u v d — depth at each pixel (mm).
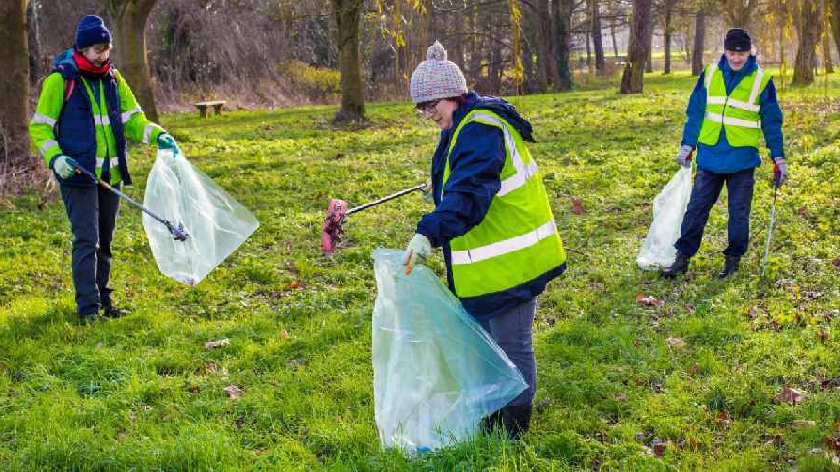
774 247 7688
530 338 4102
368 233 8875
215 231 6336
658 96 23641
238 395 4957
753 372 4980
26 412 4664
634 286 6875
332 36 39031
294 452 4191
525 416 4168
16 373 5309
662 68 67438
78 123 6098
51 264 7961
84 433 4348
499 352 3920
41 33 31328
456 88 3832
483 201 3666
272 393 4891
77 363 5438
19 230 9031
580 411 4562
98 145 6172
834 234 7980
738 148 6926
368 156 14492
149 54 31750
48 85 6016
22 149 11516
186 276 6238
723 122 6957
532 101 24969
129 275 7480
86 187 6184
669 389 4801
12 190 10930
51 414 4613
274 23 34531
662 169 11820
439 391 3912
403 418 3918
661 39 73750
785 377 4898
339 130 19172
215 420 4602
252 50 34312
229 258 8070
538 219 3932
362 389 4887
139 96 17234
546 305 6547
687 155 7211
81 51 6082
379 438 4102
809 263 7129
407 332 3914
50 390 5008
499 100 3902
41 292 7191
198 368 5445
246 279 7465
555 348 5461
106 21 31859
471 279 3930
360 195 11172
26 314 6418
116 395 4895
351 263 7895
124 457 4098
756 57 7000
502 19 39375
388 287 3949
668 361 5211
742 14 17281
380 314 3967
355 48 20641
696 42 52031
